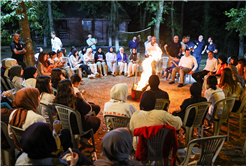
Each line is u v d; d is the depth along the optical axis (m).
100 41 23.53
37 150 1.82
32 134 1.81
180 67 8.03
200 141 2.52
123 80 8.75
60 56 8.08
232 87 4.50
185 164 2.68
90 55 9.16
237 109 4.38
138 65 9.45
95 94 6.96
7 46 20.03
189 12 24.19
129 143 1.97
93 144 3.60
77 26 23.00
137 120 2.74
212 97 4.05
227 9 21.94
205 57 15.94
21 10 6.56
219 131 4.32
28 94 2.77
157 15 13.49
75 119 3.32
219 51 19.97
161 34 24.64
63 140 3.22
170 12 21.31
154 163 2.60
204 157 2.62
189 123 3.68
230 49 19.50
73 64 8.80
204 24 20.11
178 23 21.92
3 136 2.94
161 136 2.43
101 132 4.43
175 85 8.09
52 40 10.72
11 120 2.72
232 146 3.89
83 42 23.42
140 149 2.49
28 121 2.71
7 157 3.01
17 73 4.60
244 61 5.70
